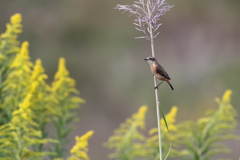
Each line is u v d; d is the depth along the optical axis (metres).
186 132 6.42
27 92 5.88
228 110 6.67
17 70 5.95
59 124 6.52
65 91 6.57
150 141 6.43
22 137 5.20
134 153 6.32
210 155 6.34
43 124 6.20
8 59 6.15
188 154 6.38
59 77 6.62
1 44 6.25
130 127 6.78
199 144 6.42
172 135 6.47
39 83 6.16
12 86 5.88
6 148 5.48
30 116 5.53
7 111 5.86
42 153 5.23
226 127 6.43
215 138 6.32
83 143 5.08
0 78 6.12
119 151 6.61
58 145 6.41
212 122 6.54
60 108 6.49
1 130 5.63
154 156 6.34
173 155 6.43
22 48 5.99
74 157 5.08
